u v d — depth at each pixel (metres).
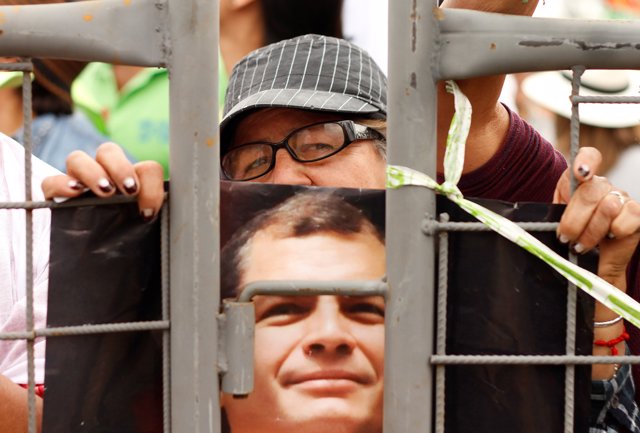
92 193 3.72
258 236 3.85
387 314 3.74
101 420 3.79
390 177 3.71
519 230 3.73
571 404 3.79
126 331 3.78
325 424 3.89
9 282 4.79
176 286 3.69
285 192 3.87
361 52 5.36
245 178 5.20
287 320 3.89
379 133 5.21
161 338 3.80
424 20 3.67
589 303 3.81
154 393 3.81
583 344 3.82
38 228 4.92
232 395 3.73
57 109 7.98
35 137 7.95
